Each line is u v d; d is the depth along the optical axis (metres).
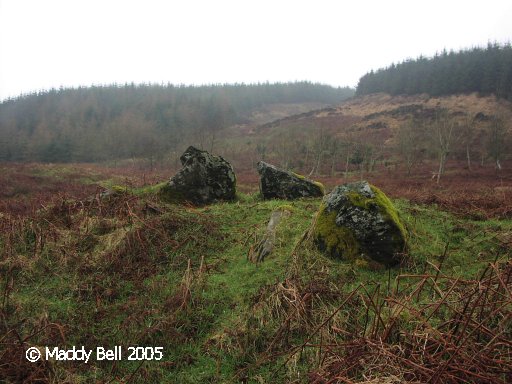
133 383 3.63
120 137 60.03
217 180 9.98
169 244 6.68
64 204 8.67
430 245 5.84
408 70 95.62
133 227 6.94
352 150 43.12
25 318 4.52
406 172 33.34
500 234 6.15
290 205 7.93
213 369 3.73
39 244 6.87
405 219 6.50
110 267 6.03
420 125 50.88
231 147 55.75
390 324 3.40
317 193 10.23
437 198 9.76
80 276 5.82
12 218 8.15
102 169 35.16
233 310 4.62
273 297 4.43
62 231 7.36
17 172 26.70
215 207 8.69
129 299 5.13
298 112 119.38
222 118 78.62
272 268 5.39
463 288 4.21
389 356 3.00
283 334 3.96
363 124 62.91
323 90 147.62
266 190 10.16
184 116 78.19
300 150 46.97
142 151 55.28
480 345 3.12
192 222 7.40
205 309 4.72
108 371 3.81
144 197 9.08
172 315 4.55
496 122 37.75
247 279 5.30
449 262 5.35
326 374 3.09
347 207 5.59
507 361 2.82
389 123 60.31
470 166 35.09
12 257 6.34
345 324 3.93
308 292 4.45
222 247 6.68
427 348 3.11
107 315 4.77
